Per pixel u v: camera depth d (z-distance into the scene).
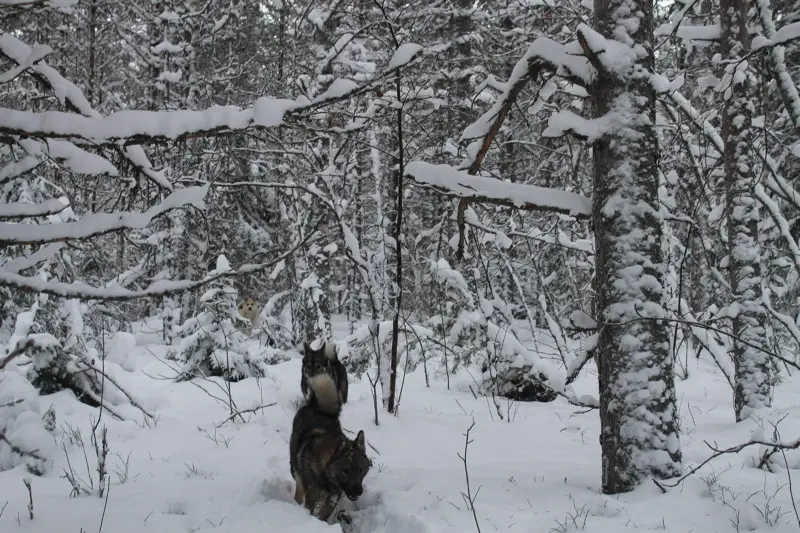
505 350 11.45
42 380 9.23
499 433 8.65
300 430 6.46
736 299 9.11
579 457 7.52
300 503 6.17
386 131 11.66
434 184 6.42
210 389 11.06
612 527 4.89
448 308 13.12
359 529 5.68
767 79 9.11
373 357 13.71
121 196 5.08
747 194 9.20
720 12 9.49
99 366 10.28
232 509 5.56
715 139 9.70
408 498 5.83
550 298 11.20
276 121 3.88
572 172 8.77
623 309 5.74
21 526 5.05
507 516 5.28
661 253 5.86
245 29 20.06
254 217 18.19
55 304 10.56
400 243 9.59
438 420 9.27
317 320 15.13
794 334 8.78
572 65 6.15
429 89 9.81
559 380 10.82
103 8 18.27
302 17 11.38
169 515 5.34
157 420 8.86
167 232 16.64
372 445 7.94
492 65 14.18
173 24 17.41
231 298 12.55
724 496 5.42
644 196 5.82
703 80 10.52
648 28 5.96
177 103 15.97
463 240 6.98
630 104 5.85
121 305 16.52
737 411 8.98
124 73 23.67
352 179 15.45
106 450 5.91
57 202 4.01
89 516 5.27
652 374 5.66
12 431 7.03
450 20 13.89
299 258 16.33
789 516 5.01
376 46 15.38
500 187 6.30
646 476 5.59
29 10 4.08
